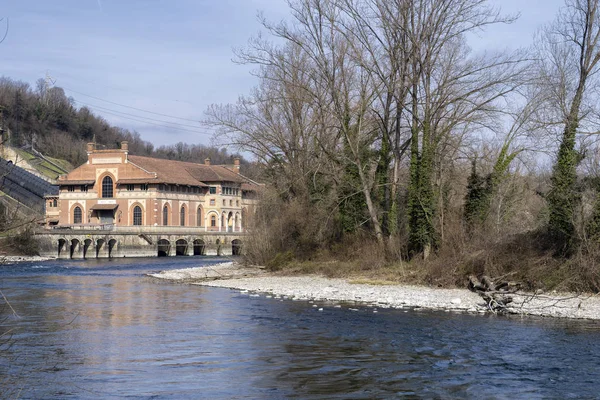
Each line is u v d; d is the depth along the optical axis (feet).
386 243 152.35
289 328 80.69
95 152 405.80
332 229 170.60
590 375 56.65
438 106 143.02
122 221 397.39
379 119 160.45
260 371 57.67
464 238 129.70
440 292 117.80
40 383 53.06
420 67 142.41
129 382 53.57
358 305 104.99
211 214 445.37
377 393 50.98
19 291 130.31
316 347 68.59
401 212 164.25
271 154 181.37
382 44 146.10
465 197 143.33
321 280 146.20
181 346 68.80
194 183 424.87
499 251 119.55
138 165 397.60
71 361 61.11
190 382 53.78
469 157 157.69
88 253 343.26
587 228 111.45
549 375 56.59
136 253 360.48
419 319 88.69
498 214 147.43
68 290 132.67
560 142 124.88
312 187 173.99
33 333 76.43
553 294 108.47
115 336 74.69
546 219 126.62
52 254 312.09
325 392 51.16
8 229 47.55
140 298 115.34
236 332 77.82
